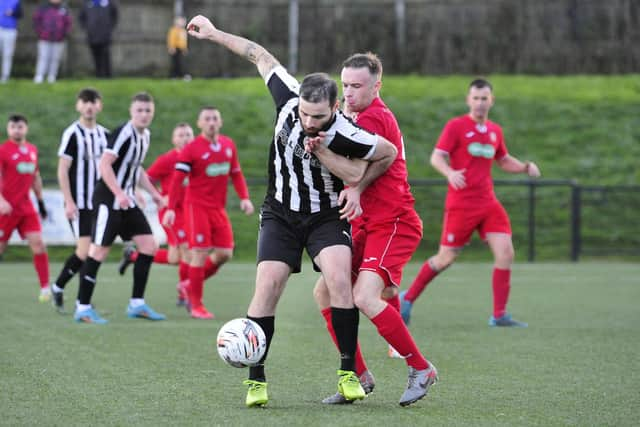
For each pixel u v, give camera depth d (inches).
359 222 672.4
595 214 2233.0
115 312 1197.1
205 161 1155.3
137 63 3174.2
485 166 1079.0
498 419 587.8
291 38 3186.5
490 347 909.8
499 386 703.7
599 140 2662.4
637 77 3134.8
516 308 1278.3
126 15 3159.5
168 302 1334.9
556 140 2655.0
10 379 714.2
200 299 1162.6
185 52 3134.8
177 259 1288.1
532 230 2117.4
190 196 1165.1
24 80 2874.0
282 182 641.6
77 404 624.1
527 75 3189.0
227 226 1193.4
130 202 1113.4
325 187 639.8
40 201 1314.0
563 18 3208.7
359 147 613.0
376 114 655.8
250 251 2126.0
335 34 3189.0
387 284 651.5
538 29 3211.1
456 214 1072.8
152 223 1941.4
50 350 861.8
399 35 3198.8
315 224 642.2
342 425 566.3
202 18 690.8
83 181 1186.0
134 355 838.5
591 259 2165.4
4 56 2844.5
